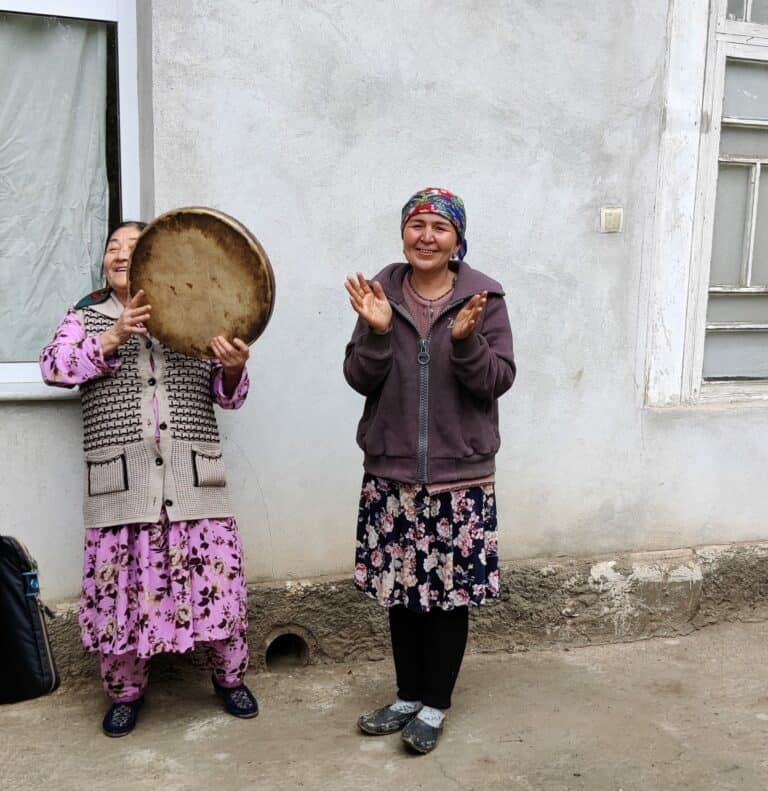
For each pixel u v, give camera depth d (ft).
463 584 8.76
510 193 11.22
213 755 8.96
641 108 11.60
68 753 8.95
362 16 10.36
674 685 10.80
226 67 9.95
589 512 12.07
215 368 9.25
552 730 9.62
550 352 11.62
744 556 12.64
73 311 9.07
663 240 11.94
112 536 8.75
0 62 9.96
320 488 10.93
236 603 9.10
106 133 10.35
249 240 8.16
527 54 11.06
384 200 10.73
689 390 12.45
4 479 9.93
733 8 12.09
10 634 8.66
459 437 8.57
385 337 8.32
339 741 9.29
